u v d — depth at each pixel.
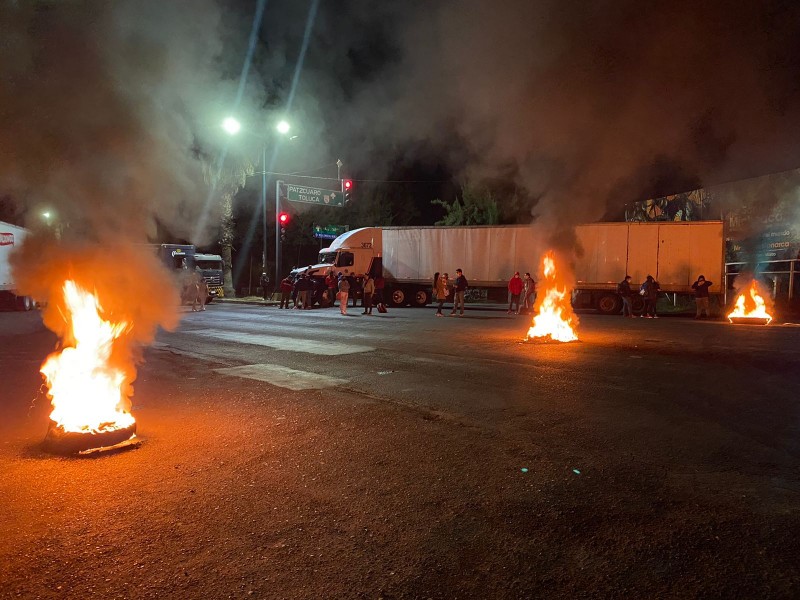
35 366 10.21
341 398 7.24
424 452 5.06
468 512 3.80
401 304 27.16
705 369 8.98
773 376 8.35
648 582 2.92
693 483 4.27
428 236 26.38
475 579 2.97
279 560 3.18
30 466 4.77
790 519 3.64
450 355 10.74
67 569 3.08
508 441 5.35
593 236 23.00
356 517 3.74
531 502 3.95
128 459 4.94
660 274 22.12
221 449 5.20
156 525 3.62
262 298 30.97
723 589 2.84
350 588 2.89
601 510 3.80
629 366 9.30
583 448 5.12
